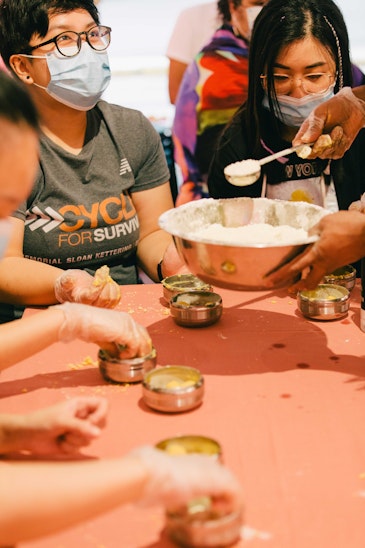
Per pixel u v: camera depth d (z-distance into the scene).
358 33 3.95
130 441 1.22
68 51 2.04
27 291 1.90
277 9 2.11
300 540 0.97
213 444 1.12
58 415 1.15
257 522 1.01
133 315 1.79
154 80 3.95
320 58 2.13
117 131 2.26
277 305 1.82
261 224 1.64
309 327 1.67
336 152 1.96
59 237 2.15
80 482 0.88
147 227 2.38
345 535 0.98
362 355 1.52
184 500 0.92
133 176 2.30
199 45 3.34
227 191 2.48
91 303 1.72
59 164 2.14
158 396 1.30
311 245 1.39
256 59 2.19
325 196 2.45
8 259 1.97
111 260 2.27
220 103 3.36
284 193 2.45
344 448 1.18
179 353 1.56
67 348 1.61
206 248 1.37
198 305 1.70
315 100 2.20
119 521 1.03
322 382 1.41
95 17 2.12
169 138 3.65
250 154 2.41
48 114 2.14
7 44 2.09
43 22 2.01
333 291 1.81
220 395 1.37
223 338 1.63
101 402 1.23
